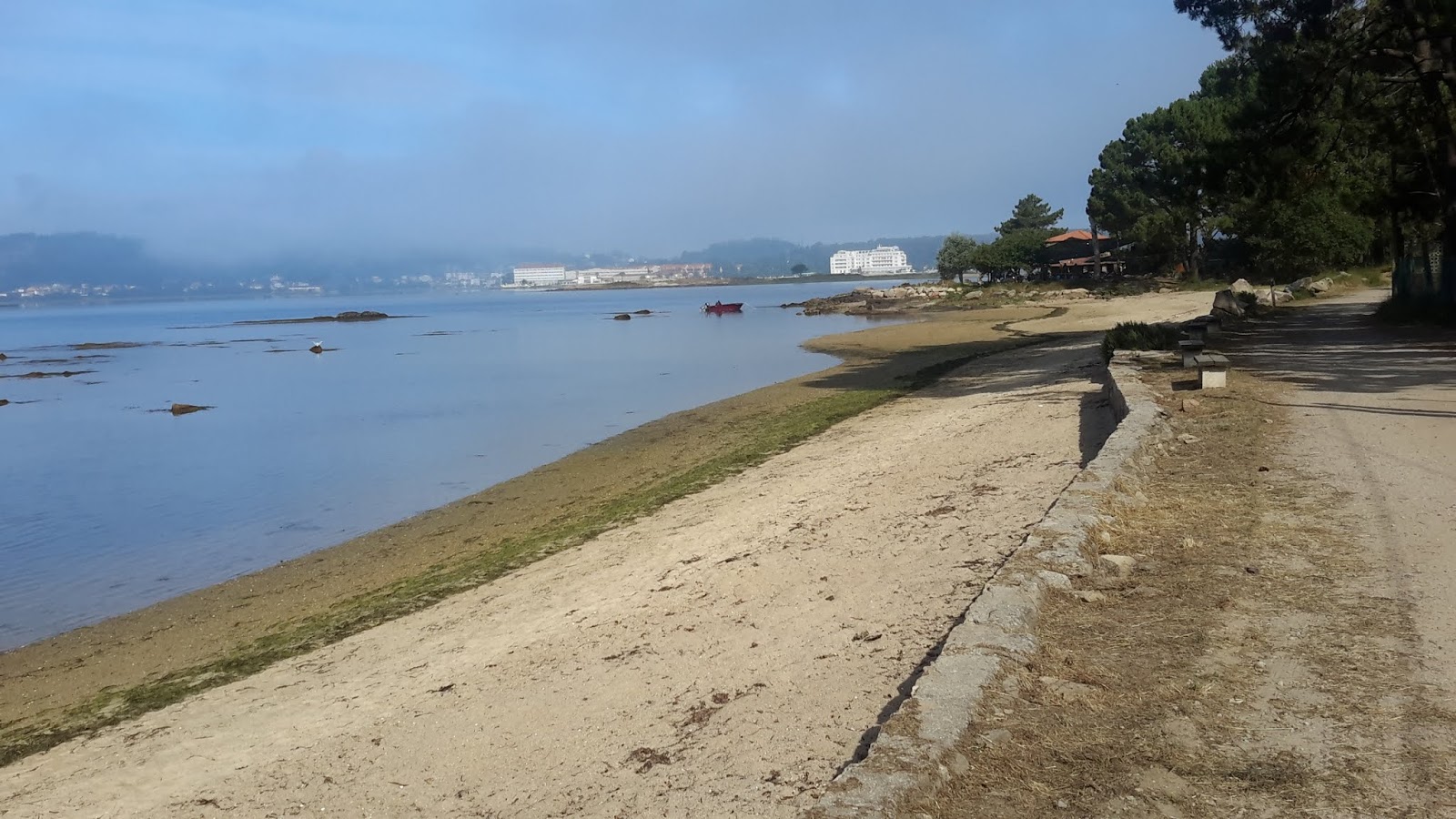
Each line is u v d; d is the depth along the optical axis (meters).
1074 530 6.91
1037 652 5.07
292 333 79.88
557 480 17.61
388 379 38.94
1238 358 17.78
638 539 11.62
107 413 31.92
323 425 27.09
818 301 93.00
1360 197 26.70
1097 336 34.41
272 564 13.85
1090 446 11.56
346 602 11.48
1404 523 6.87
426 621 9.87
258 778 6.39
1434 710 4.23
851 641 6.42
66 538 15.85
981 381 22.88
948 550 8.09
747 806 4.44
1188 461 9.43
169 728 7.98
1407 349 17.78
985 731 4.29
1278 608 5.54
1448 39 20.17
